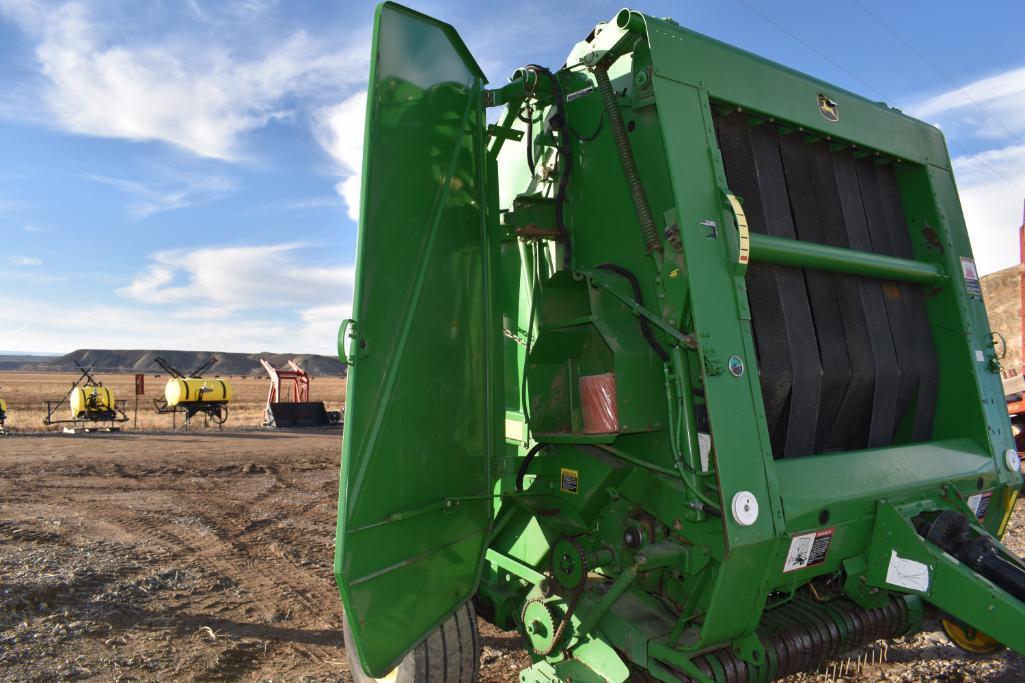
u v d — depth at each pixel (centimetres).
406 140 297
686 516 291
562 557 331
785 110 358
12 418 3281
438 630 339
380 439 278
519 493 365
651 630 299
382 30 286
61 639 488
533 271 383
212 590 622
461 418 328
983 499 385
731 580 276
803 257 345
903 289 409
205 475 1334
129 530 839
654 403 314
